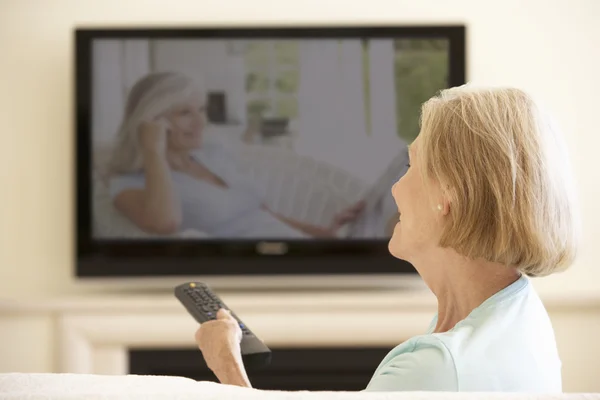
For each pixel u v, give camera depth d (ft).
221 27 13.56
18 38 13.80
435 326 4.24
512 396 2.25
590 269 13.98
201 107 13.61
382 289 13.85
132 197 13.57
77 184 13.50
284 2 13.94
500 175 3.50
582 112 14.08
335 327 12.87
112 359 12.85
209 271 13.57
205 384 2.46
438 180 3.69
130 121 13.55
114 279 13.61
